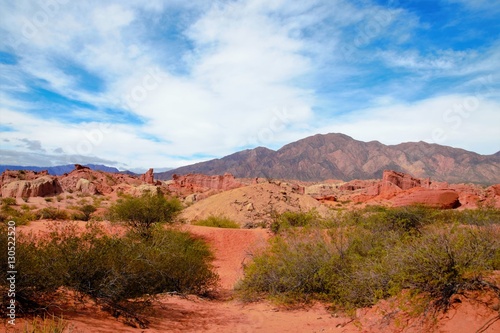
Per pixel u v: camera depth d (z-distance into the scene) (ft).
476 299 15.87
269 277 31.37
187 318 24.20
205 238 65.77
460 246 17.85
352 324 20.06
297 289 28.50
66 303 20.18
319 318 23.44
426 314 16.80
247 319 24.84
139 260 26.43
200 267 37.91
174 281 33.99
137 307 23.04
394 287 19.04
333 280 26.27
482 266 17.20
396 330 17.25
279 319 24.29
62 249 21.40
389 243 27.48
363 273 23.04
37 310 17.80
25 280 17.46
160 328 20.57
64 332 15.39
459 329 14.83
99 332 16.94
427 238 19.43
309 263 28.78
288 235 34.71
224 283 45.93
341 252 28.58
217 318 24.97
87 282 21.40
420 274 17.29
